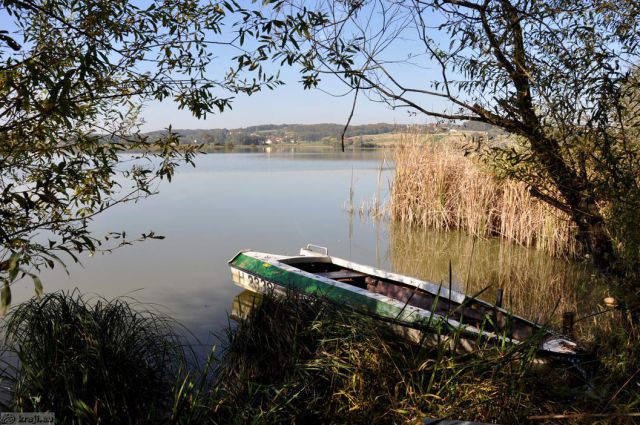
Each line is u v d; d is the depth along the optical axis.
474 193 11.31
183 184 20.58
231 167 29.55
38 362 3.66
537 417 2.98
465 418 3.12
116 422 3.19
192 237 10.86
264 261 7.36
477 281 8.41
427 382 3.53
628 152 3.11
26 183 2.50
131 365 3.86
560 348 4.26
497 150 3.56
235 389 3.79
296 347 4.17
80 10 2.30
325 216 13.73
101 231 11.09
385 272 6.88
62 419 3.27
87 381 3.44
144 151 2.62
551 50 3.33
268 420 3.37
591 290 6.36
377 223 12.92
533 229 10.12
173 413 3.27
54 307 4.19
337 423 3.38
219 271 8.38
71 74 1.83
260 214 13.86
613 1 3.23
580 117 3.17
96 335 3.90
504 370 3.37
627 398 3.25
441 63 3.20
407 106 3.18
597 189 3.24
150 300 6.88
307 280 6.50
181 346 4.62
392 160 13.20
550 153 3.41
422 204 12.29
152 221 12.52
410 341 4.11
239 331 4.79
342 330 4.09
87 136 2.50
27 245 1.87
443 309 5.66
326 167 29.31
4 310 1.68
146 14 2.39
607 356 3.77
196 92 2.57
